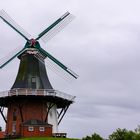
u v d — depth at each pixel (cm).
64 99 6025
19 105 5906
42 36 6312
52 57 6247
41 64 6256
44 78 6197
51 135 5866
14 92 5828
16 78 6219
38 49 6222
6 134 5988
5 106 6325
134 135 4222
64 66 6219
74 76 6238
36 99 5941
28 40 6238
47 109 5994
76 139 5675
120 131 4275
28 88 5922
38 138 5475
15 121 5972
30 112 5909
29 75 6106
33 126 5831
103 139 4500
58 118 6325
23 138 5566
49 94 5834
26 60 6219
